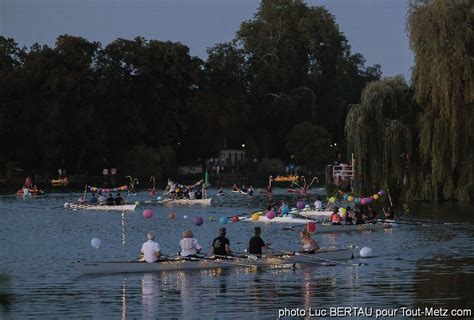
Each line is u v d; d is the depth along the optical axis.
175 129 191.50
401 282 45.22
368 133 94.12
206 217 93.75
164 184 176.12
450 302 39.66
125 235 73.81
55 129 169.50
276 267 51.16
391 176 94.19
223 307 39.06
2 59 187.38
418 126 93.88
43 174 178.00
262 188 165.88
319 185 176.50
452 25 91.06
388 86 94.62
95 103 180.38
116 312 38.31
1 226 83.50
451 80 90.62
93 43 182.88
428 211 89.44
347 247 55.19
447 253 57.69
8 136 173.62
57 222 88.25
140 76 189.25
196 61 196.62
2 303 22.95
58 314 38.06
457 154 91.62
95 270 48.88
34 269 51.97
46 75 173.62
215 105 198.50
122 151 182.88
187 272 49.41
